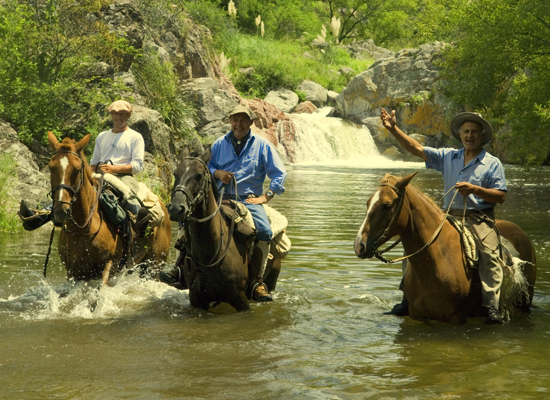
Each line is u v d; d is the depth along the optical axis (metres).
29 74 14.95
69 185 6.07
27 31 15.49
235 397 4.11
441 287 5.77
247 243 6.60
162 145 16.38
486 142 6.13
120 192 7.12
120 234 6.99
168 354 5.02
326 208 16.14
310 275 8.41
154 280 7.77
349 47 54.72
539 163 17.81
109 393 4.15
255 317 6.28
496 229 6.07
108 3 18.55
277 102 38.69
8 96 14.55
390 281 8.10
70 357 4.91
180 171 5.84
